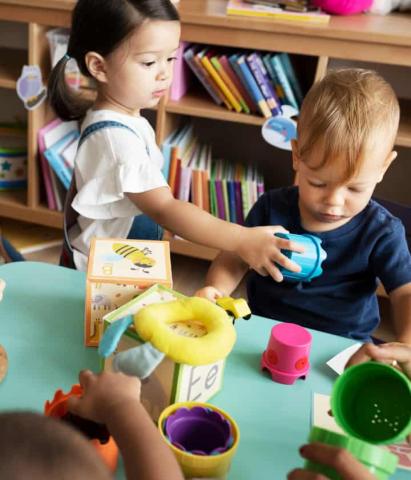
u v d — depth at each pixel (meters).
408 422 0.56
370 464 0.54
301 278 0.94
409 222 1.29
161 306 0.74
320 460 0.53
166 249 0.91
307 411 0.77
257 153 2.36
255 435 0.72
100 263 0.85
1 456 0.37
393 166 2.27
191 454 0.62
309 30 1.74
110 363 0.74
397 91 2.19
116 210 1.28
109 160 1.21
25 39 2.33
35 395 0.74
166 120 2.01
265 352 0.84
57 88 1.45
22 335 0.85
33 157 2.11
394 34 1.71
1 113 2.45
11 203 2.21
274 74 1.86
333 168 0.97
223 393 0.78
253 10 1.78
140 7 1.14
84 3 1.19
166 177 2.06
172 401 0.71
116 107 1.27
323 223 1.11
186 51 1.93
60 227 2.21
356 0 1.86
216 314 0.74
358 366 0.61
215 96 1.98
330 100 0.98
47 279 0.99
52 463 0.37
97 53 1.19
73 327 0.88
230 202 2.08
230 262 1.15
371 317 1.19
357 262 1.12
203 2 1.98
